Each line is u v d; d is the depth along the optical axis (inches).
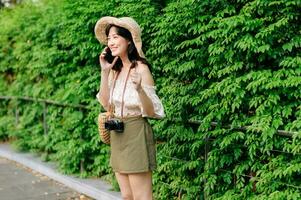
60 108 263.6
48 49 257.1
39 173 274.1
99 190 220.1
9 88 338.3
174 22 162.2
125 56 137.9
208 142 167.0
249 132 152.0
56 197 227.8
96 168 242.5
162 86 183.5
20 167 291.9
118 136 136.9
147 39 189.8
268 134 139.3
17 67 313.0
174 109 174.2
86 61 237.8
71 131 254.7
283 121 145.6
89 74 227.0
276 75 141.6
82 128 240.5
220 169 165.9
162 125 178.1
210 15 156.8
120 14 188.9
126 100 135.3
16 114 328.2
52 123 269.0
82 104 243.3
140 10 182.7
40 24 271.0
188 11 159.0
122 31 135.6
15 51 300.5
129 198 143.1
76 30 215.6
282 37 142.9
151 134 138.0
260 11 143.1
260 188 149.1
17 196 230.7
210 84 165.5
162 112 135.8
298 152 137.3
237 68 148.5
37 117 301.4
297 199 139.6
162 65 185.0
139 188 137.6
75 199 224.8
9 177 268.1
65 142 255.8
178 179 183.3
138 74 127.1
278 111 143.4
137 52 137.1
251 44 140.8
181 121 173.8
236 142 158.1
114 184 217.9
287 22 138.8
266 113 145.6
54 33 253.1
